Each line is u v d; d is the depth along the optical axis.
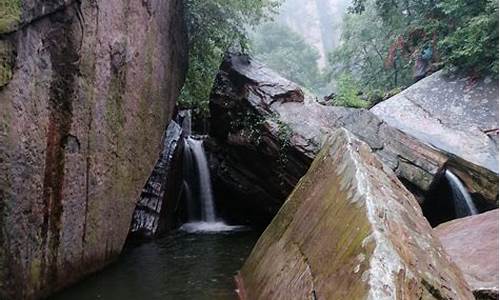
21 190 4.94
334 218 4.09
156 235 10.39
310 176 5.82
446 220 10.34
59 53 5.54
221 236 10.74
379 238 3.11
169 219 11.87
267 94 10.66
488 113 12.13
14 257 4.86
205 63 13.78
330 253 3.69
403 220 3.78
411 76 18.38
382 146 9.91
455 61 13.84
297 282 4.01
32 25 5.01
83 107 6.06
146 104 8.09
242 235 10.89
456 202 10.01
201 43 13.26
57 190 5.63
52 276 5.68
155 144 8.61
